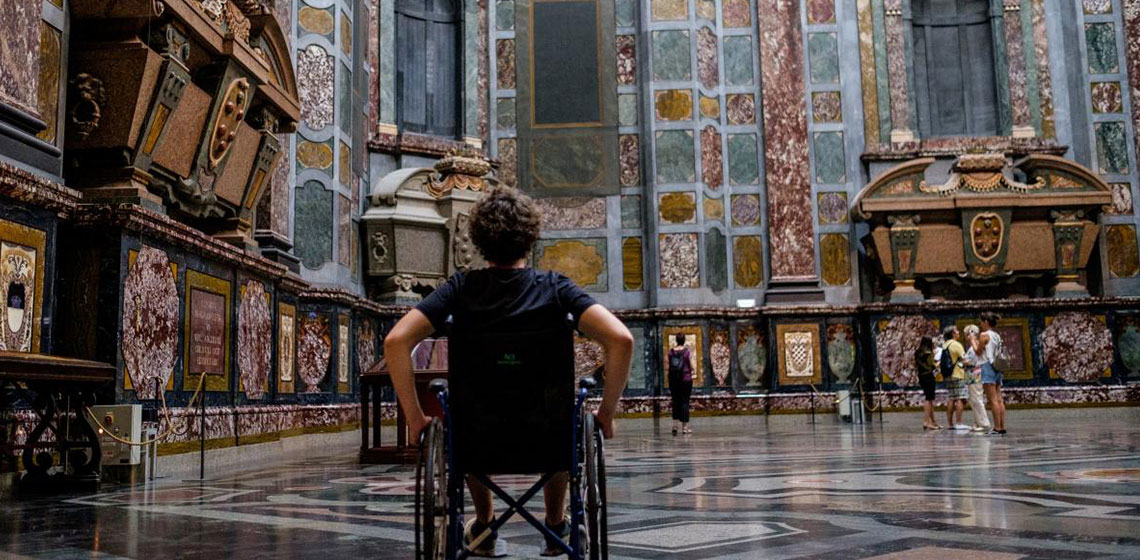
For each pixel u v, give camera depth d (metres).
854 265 16.34
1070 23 17.14
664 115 16.38
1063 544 3.34
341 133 13.14
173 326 7.68
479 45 16.97
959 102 17.28
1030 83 16.91
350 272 13.48
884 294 16.25
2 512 4.85
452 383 2.61
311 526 4.18
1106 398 15.43
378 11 15.58
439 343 8.25
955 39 17.47
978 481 5.63
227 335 8.82
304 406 11.55
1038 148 16.58
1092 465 6.66
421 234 14.50
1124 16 17.05
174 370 7.68
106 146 7.24
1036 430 12.00
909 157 16.48
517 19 17.12
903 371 15.42
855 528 3.82
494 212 2.72
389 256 14.34
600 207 16.72
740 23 17.02
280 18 12.09
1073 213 15.74
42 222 6.39
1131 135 16.75
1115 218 16.50
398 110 16.22
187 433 7.73
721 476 6.34
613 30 17.08
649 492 5.39
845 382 15.71
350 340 12.92
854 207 16.00
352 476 6.98
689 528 3.91
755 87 16.83
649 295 16.30
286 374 10.72
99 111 7.20
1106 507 4.37
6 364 5.16
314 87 12.75
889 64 16.89
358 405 13.12
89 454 6.45
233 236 9.60
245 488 6.08
